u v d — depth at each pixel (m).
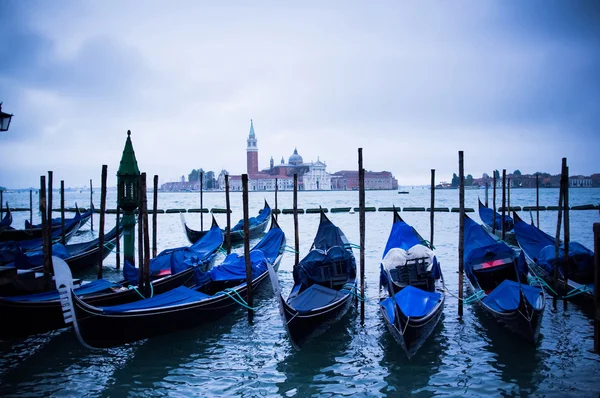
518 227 20.14
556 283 15.10
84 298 13.22
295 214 19.55
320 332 12.89
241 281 16.11
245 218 14.10
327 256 15.84
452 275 20.16
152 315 12.16
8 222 31.66
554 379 10.34
